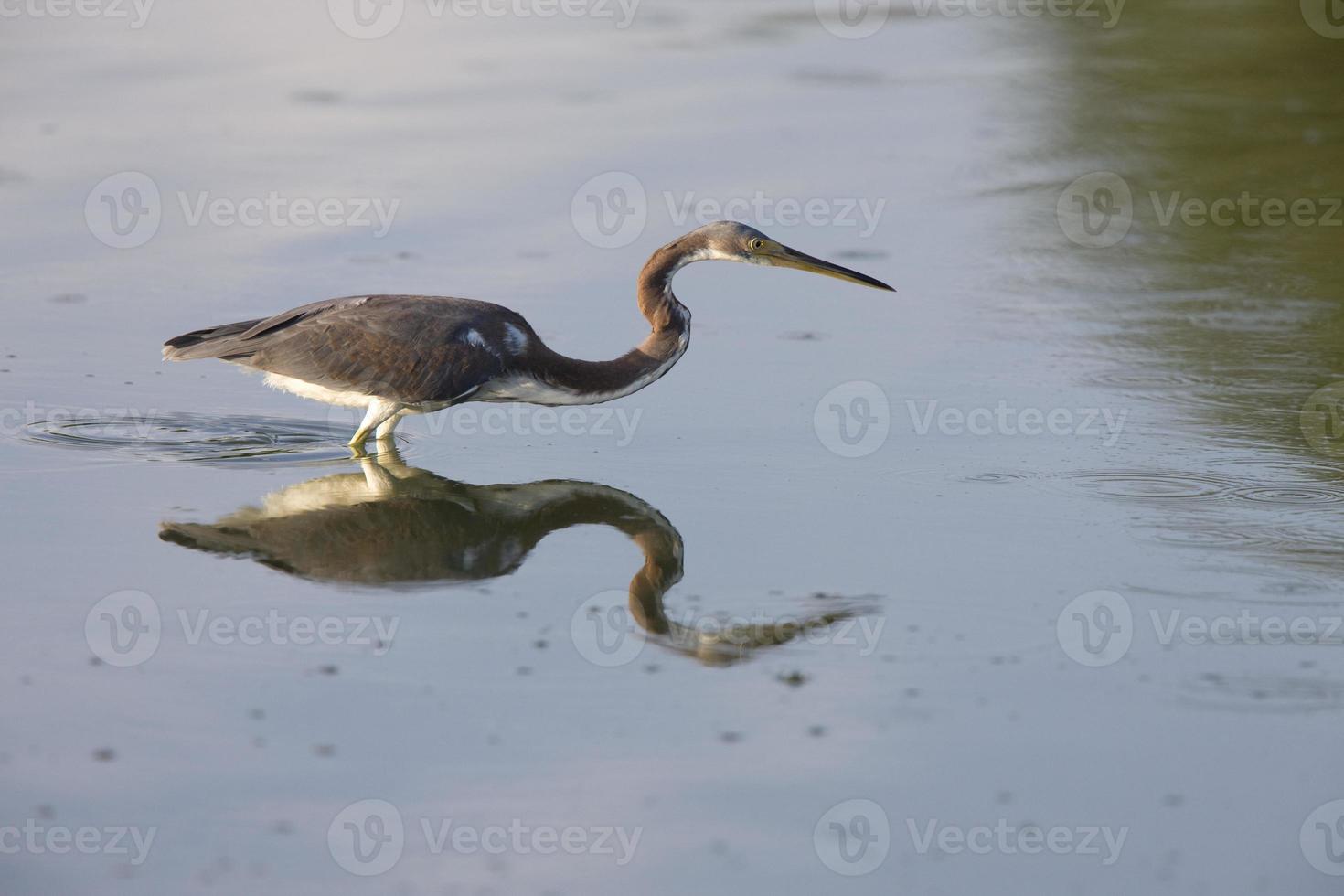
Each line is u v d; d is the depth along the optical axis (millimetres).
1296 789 8594
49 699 9445
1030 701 9500
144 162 22000
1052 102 25344
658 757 8922
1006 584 11055
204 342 13898
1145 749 8977
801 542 11914
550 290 17781
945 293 18078
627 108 25047
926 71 27281
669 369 15258
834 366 16047
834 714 9383
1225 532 11891
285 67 27312
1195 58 27562
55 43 28641
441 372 13320
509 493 13219
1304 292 17828
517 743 9047
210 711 9359
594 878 7840
